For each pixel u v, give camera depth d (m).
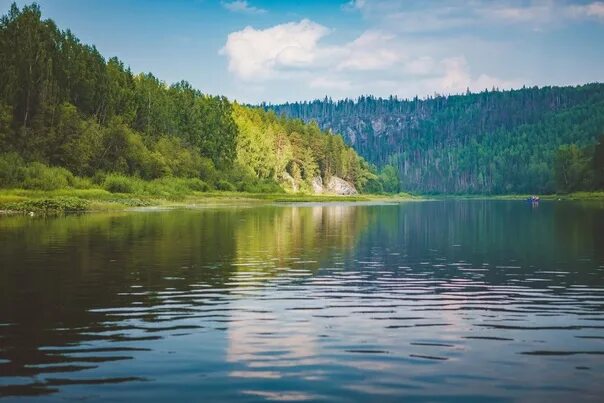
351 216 79.44
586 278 26.17
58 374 12.82
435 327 17.14
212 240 42.19
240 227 55.03
